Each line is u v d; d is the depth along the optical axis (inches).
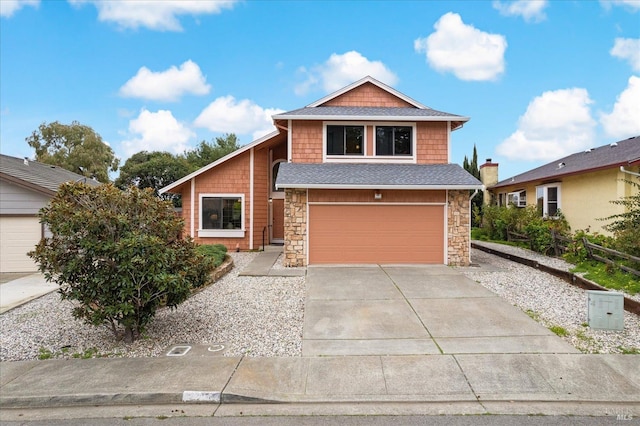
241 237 592.7
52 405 150.6
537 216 633.0
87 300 199.0
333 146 501.0
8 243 469.1
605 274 340.8
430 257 449.4
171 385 159.5
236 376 168.4
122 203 211.2
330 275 386.0
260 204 599.2
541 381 162.7
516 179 795.4
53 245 198.5
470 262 453.1
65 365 181.3
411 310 265.7
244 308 276.8
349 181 425.4
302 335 220.5
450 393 154.5
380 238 448.8
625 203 371.2
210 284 348.8
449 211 447.2
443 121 498.0
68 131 1528.1
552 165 770.8
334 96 546.9
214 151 1696.6
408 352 193.5
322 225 446.0
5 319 259.0
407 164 497.4
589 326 226.2
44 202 476.7
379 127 502.6
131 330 210.8
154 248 198.1
